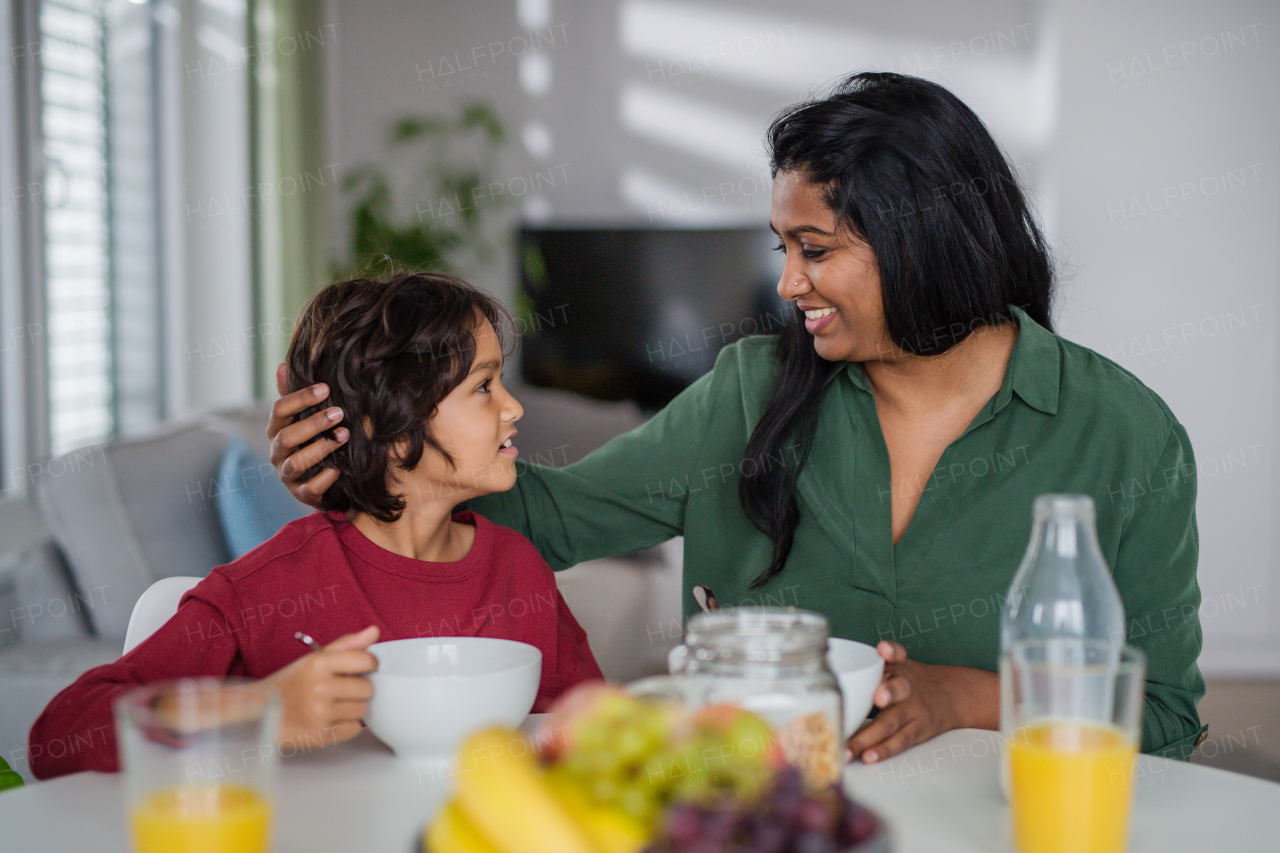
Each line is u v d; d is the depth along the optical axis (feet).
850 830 1.57
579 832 1.67
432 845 1.81
